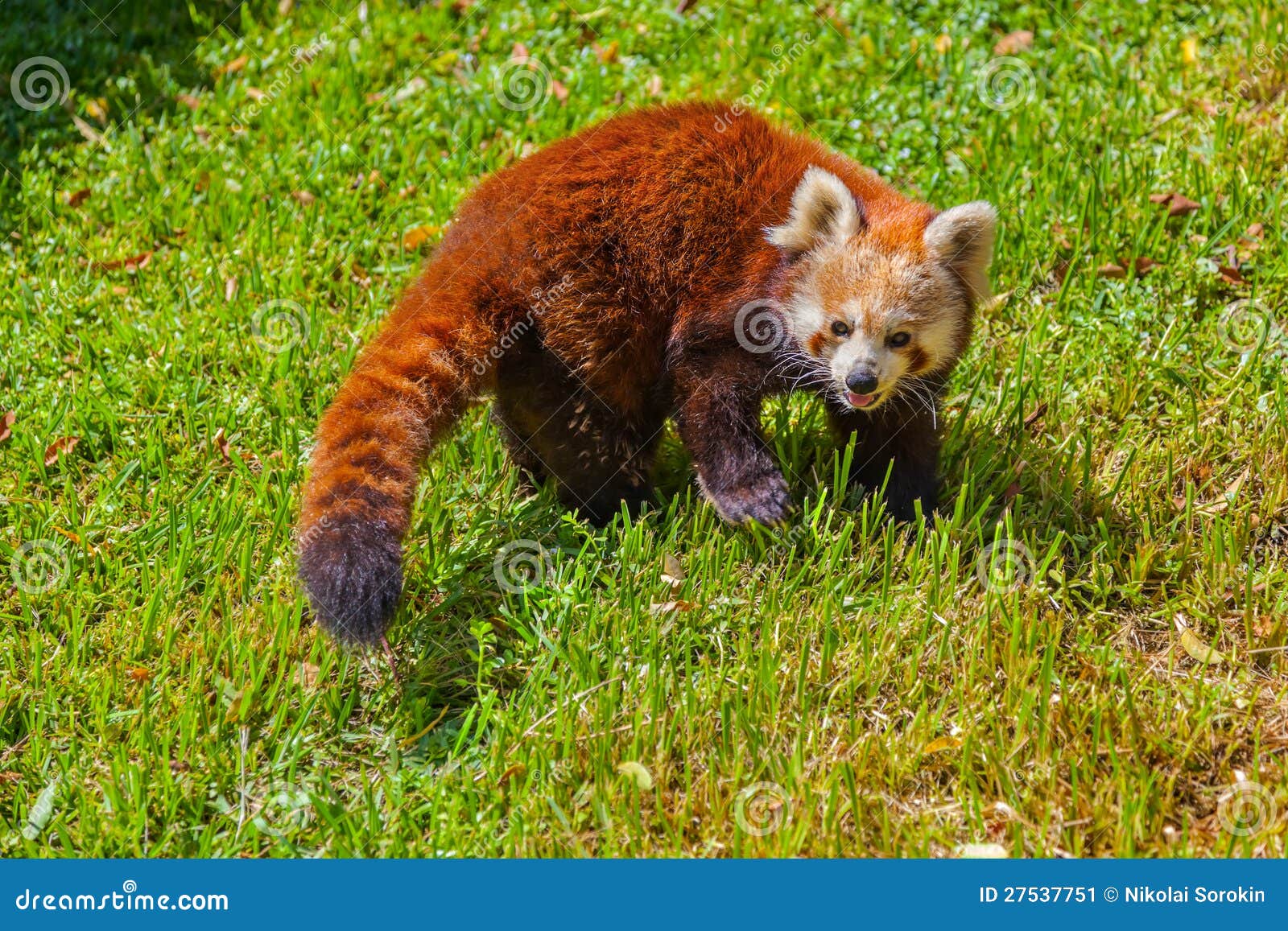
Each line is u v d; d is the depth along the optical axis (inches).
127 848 301.9
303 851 302.4
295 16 617.3
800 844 293.3
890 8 594.6
